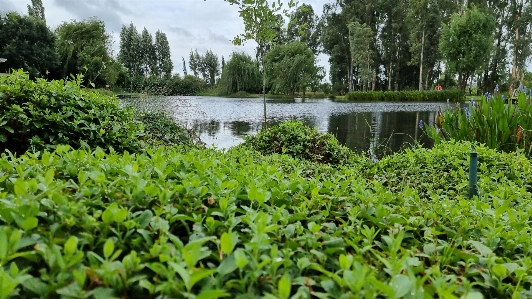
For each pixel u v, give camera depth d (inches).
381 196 79.4
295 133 247.6
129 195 55.4
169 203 58.2
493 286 46.6
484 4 1421.0
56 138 140.1
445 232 65.7
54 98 146.1
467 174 156.8
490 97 266.1
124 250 43.3
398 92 1359.5
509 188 121.6
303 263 41.4
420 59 1596.9
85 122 141.8
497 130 227.8
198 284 35.9
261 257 39.7
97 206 51.9
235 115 664.4
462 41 1224.2
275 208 64.2
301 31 382.9
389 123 557.6
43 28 1370.6
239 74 1641.2
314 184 77.6
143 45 2623.0
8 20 1326.3
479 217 73.4
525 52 1461.6
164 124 261.1
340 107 922.1
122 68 1207.6
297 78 1576.0
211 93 1856.5
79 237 43.5
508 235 62.1
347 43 1814.7
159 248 40.0
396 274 41.1
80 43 1391.5
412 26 1486.2
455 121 259.1
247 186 70.1
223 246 36.8
